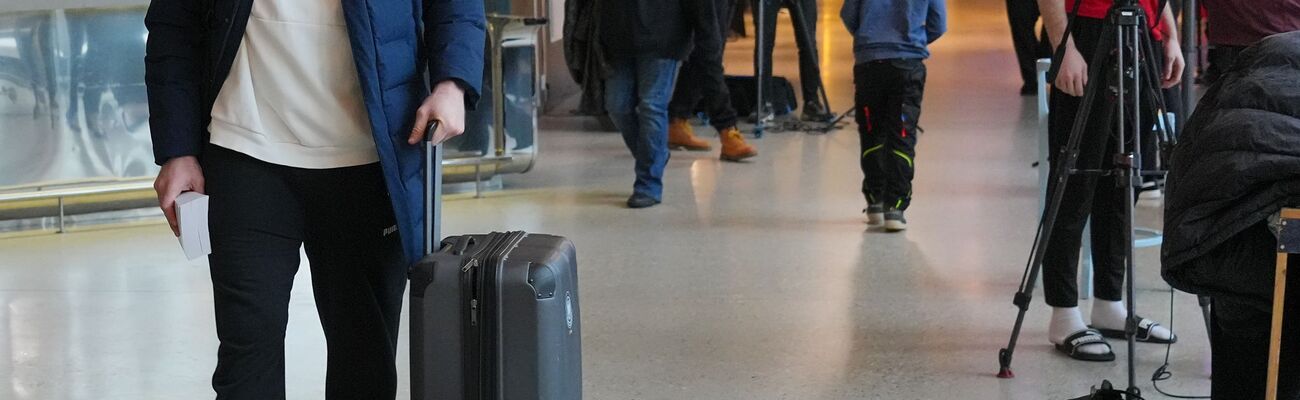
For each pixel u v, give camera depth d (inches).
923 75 202.8
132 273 186.7
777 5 330.6
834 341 151.2
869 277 180.4
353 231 95.0
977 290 172.4
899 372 139.9
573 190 249.3
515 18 241.1
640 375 139.9
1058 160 129.6
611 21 224.7
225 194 89.4
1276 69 92.7
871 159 209.9
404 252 89.4
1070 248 142.4
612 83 230.7
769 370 141.2
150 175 223.0
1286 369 95.3
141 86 219.9
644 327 157.5
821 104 345.4
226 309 90.1
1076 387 134.3
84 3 213.8
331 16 88.4
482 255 86.4
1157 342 148.2
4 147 211.3
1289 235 83.7
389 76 87.9
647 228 214.5
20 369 143.1
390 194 88.0
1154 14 135.0
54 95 213.9
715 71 270.5
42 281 182.1
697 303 168.1
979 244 198.8
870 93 205.2
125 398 134.2
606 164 277.3
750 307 165.8
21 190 213.2
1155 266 182.7
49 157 215.0
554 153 292.7
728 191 245.8
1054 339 146.2
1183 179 91.6
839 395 133.1
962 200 232.5
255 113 89.0
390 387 102.1
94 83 216.5
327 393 101.6
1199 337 149.9
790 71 458.3
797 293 172.4
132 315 164.9
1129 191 119.0
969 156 279.0
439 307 85.4
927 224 213.5
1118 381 135.6
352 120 90.2
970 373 139.2
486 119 244.7
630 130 234.1
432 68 90.0
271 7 88.0
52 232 215.2
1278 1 161.0
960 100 370.0
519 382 85.6
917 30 200.5
